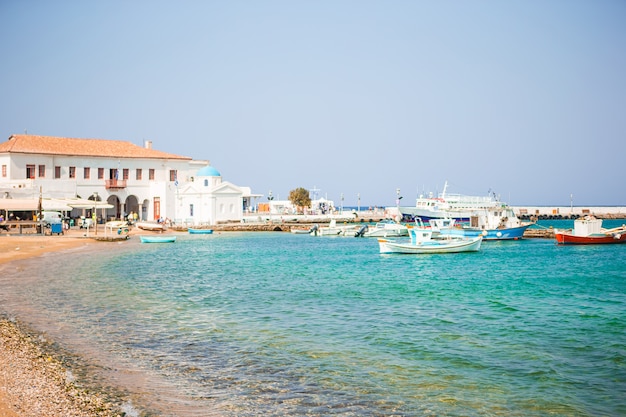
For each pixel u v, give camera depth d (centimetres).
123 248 6506
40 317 2475
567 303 3055
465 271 4606
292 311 2761
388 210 14362
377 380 1712
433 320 2577
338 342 2153
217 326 2394
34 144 9181
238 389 1598
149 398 1494
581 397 1603
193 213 10156
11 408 1335
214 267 4775
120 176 9856
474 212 9250
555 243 7600
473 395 1603
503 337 2262
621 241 7250
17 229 7169
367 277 4172
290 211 14088
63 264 4647
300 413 1434
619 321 2573
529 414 1484
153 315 2598
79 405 1395
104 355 1888
